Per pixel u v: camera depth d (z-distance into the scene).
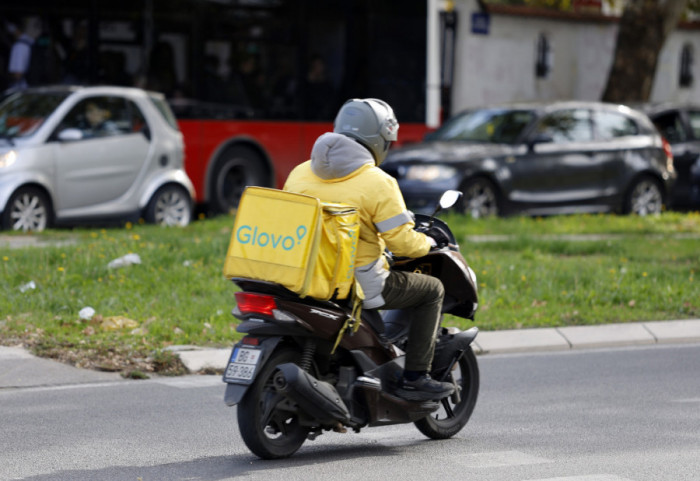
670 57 85.44
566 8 76.25
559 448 16.69
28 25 42.41
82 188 40.22
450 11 72.62
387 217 15.38
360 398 15.95
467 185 44.75
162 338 24.08
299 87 48.44
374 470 15.32
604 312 28.20
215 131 46.44
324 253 15.05
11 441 16.78
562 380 22.16
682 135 53.56
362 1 49.75
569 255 37.78
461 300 17.11
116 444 16.69
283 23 47.97
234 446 16.69
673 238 42.22
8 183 38.16
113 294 27.38
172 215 42.84
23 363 21.67
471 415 18.84
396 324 16.78
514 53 75.94
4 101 40.72
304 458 16.08
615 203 48.78
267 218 15.22
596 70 80.12
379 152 15.95
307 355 15.46
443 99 73.19
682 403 20.09
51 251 31.28
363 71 49.84
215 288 28.72
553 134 47.50
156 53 44.91
